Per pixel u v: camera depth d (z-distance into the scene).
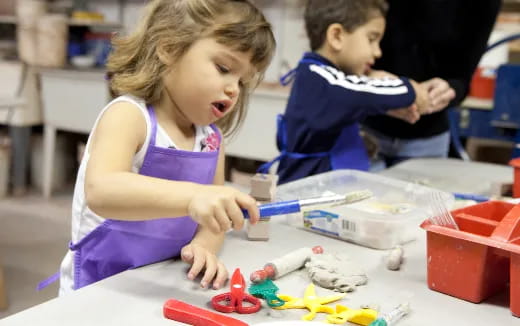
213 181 0.96
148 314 0.64
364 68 1.39
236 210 0.66
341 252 0.88
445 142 1.75
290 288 0.74
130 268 0.83
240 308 0.66
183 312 0.63
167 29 0.81
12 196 3.21
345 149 1.37
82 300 0.67
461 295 0.72
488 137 2.38
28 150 3.31
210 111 0.81
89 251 0.87
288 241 0.92
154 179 0.71
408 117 1.34
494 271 0.72
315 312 0.66
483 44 1.61
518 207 0.74
